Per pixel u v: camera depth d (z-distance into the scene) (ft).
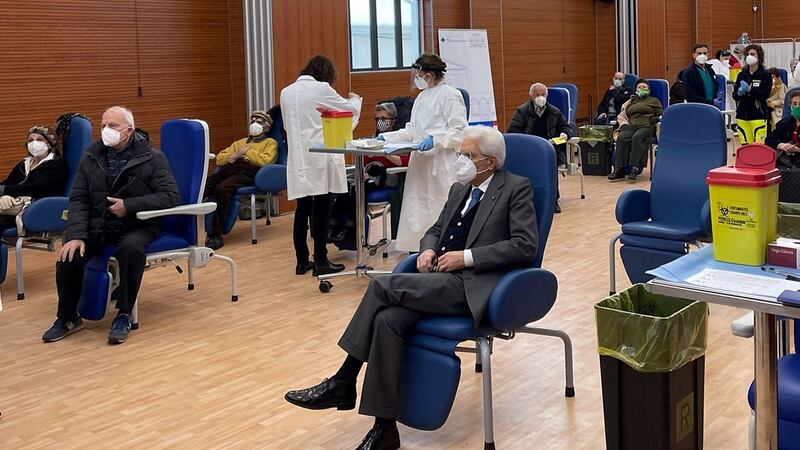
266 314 15.58
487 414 9.59
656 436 8.47
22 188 17.22
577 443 9.83
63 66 22.63
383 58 31.30
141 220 14.70
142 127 24.50
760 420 6.61
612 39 42.42
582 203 26.53
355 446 9.94
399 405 9.73
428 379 9.57
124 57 23.95
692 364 8.79
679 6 46.78
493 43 35.83
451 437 10.10
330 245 21.62
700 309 8.77
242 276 18.54
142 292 17.28
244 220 25.32
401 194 19.76
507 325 9.66
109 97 23.72
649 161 32.58
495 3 35.73
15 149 21.85
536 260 10.45
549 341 13.46
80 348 13.91
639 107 30.35
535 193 10.57
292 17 26.05
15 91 21.72
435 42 33.14
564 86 29.73
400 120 21.70
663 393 8.39
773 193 6.70
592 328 14.08
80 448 10.12
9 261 20.49
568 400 11.11
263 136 22.70
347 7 27.66
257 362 13.00
